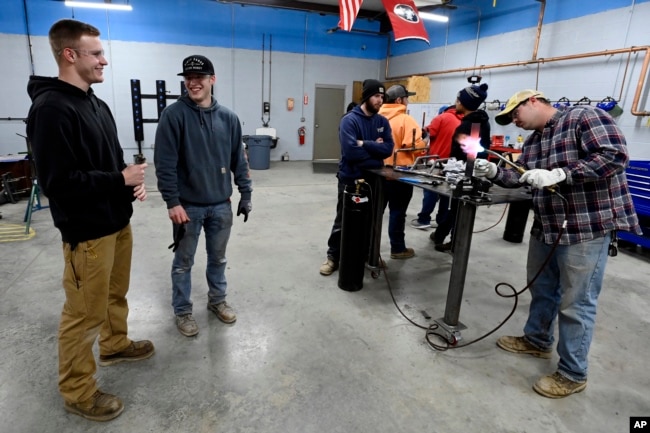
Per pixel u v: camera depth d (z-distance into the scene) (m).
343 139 2.47
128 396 1.56
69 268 1.32
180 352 1.85
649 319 2.31
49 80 1.22
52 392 1.56
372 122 2.54
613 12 4.45
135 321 2.10
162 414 1.48
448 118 3.21
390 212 2.99
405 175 2.35
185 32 7.48
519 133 5.60
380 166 2.58
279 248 3.26
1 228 3.59
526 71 5.58
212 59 7.78
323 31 8.45
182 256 1.92
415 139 2.94
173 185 1.74
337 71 8.80
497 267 3.03
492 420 1.50
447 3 6.44
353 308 2.31
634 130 4.35
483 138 2.91
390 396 1.61
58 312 2.15
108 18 7.00
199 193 1.84
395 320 2.20
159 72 7.48
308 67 8.54
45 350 1.82
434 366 1.81
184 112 1.73
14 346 1.84
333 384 1.67
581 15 4.79
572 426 1.49
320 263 2.97
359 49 8.87
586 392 1.67
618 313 2.37
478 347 1.97
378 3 7.84
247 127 8.38
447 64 7.13
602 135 1.40
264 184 6.02
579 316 1.57
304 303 2.35
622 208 1.50
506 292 2.60
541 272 1.79
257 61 8.11
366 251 2.53
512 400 1.61
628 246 3.64
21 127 6.92
